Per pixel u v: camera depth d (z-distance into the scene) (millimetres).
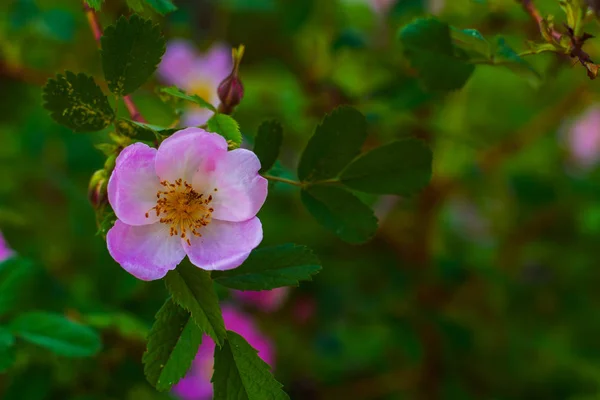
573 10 537
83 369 629
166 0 556
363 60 741
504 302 939
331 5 768
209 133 521
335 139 553
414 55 578
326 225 555
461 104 844
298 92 764
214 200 529
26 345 619
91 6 537
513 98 865
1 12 715
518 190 868
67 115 524
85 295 657
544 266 963
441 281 847
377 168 556
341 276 867
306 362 937
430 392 865
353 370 943
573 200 905
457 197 964
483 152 822
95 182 532
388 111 695
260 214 863
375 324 886
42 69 737
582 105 794
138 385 638
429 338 829
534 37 629
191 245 525
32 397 613
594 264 929
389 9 724
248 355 521
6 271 613
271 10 821
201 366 707
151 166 523
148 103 594
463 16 690
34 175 801
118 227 522
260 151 545
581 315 931
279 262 532
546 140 925
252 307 852
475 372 905
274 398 518
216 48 824
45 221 779
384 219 843
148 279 521
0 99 883
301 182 555
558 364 947
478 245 966
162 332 517
